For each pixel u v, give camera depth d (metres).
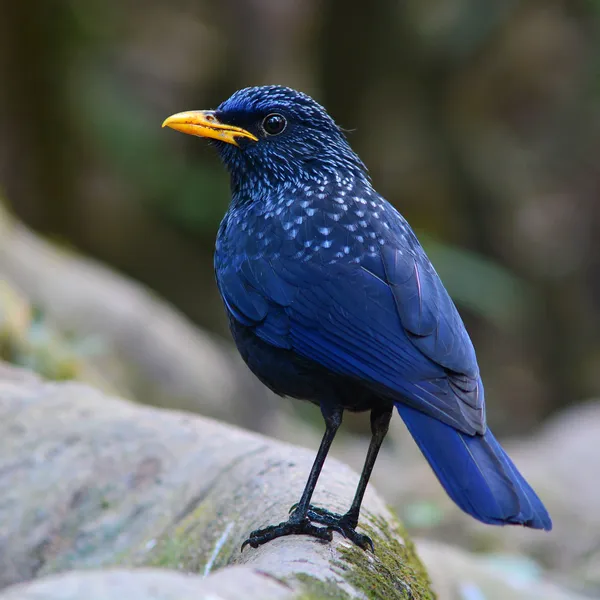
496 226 25.11
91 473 7.01
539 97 25.78
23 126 22.20
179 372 14.15
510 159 25.48
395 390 5.31
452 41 25.20
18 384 8.17
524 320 24.45
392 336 5.43
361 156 25.06
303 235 5.84
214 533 6.32
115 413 7.47
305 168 6.28
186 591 4.05
